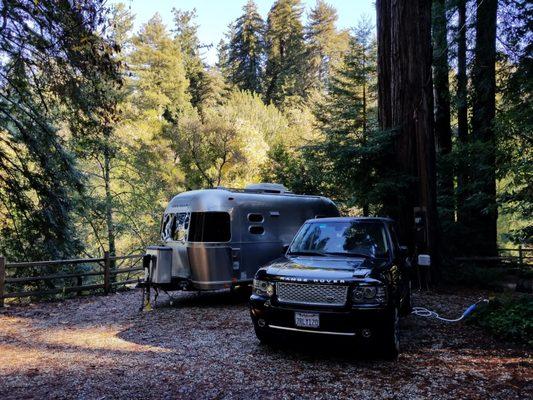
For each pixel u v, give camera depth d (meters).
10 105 10.88
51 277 10.68
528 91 11.69
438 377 4.74
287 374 4.90
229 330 7.11
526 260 16.28
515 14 14.33
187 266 9.62
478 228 15.43
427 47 11.68
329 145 12.97
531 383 4.52
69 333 7.16
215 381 4.69
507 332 6.22
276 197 11.18
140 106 30.08
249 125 32.72
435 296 9.91
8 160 10.88
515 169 9.31
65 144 11.90
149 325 7.66
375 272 5.40
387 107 12.90
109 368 5.18
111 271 11.94
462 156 14.77
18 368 5.23
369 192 11.76
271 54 65.44
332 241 6.66
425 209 11.16
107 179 17.33
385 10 12.91
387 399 4.18
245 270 10.02
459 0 15.90
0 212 11.55
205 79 50.09
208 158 30.19
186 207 9.88
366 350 5.79
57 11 8.64
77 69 9.69
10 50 9.33
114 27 9.54
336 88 22.12
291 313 5.31
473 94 15.66
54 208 11.45
